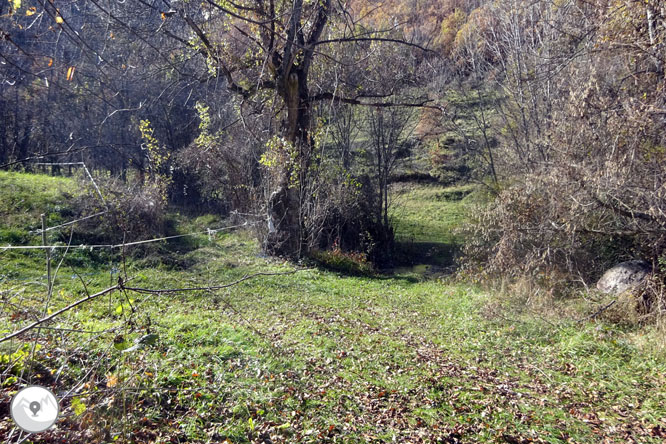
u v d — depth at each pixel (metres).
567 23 15.70
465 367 8.20
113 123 21.12
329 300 12.70
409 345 9.18
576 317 10.79
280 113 17.41
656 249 10.89
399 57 20.08
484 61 25.86
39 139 22.72
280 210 17.00
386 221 23.53
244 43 14.18
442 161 36.50
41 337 5.88
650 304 10.41
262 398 5.73
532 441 5.87
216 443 4.74
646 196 10.23
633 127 10.23
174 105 20.14
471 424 6.14
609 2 11.85
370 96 18.09
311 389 6.46
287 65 15.31
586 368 8.18
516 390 7.35
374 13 21.72
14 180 17.31
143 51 11.12
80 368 5.23
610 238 12.66
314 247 19.31
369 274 18.42
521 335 10.05
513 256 13.38
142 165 22.31
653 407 6.83
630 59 12.23
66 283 11.04
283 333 8.95
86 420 4.29
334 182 21.11
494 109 28.92
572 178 11.43
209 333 7.66
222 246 17.44
